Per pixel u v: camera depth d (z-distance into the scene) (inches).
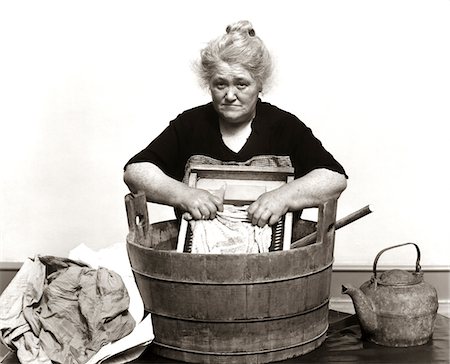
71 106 125.4
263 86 92.8
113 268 88.9
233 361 82.3
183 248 86.5
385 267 124.6
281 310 82.0
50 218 127.2
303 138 93.5
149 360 85.0
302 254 81.0
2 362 87.3
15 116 125.5
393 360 84.7
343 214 124.5
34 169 126.4
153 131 125.0
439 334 94.0
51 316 84.0
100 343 82.7
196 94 124.2
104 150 126.1
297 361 84.0
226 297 80.1
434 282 123.7
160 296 83.3
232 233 86.4
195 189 88.0
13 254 127.3
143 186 90.4
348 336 93.1
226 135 94.0
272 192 86.7
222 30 122.9
